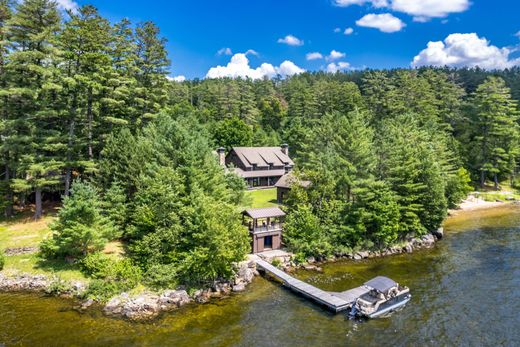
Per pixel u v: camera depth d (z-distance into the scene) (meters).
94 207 30.25
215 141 80.62
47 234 34.38
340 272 32.47
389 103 82.12
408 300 26.34
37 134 37.47
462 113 79.81
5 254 30.45
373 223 38.47
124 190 35.72
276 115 107.38
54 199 45.50
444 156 60.06
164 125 40.16
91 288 26.00
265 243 38.16
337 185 40.44
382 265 34.41
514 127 72.31
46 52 37.38
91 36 39.44
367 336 21.50
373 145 46.56
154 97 50.25
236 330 22.03
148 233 29.41
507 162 70.88
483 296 26.80
